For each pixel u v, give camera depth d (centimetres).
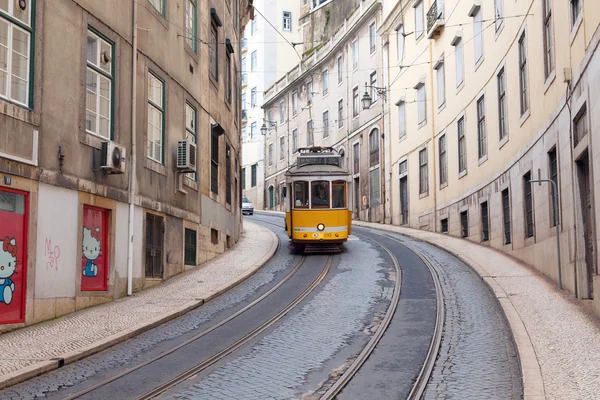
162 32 1734
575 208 1332
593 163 1168
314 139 4834
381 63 3828
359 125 4138
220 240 2259
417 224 3266
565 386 756
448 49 2841
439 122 2984
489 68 2300
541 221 1692
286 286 1658
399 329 1165
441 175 2980
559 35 1486
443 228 2945
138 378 857
